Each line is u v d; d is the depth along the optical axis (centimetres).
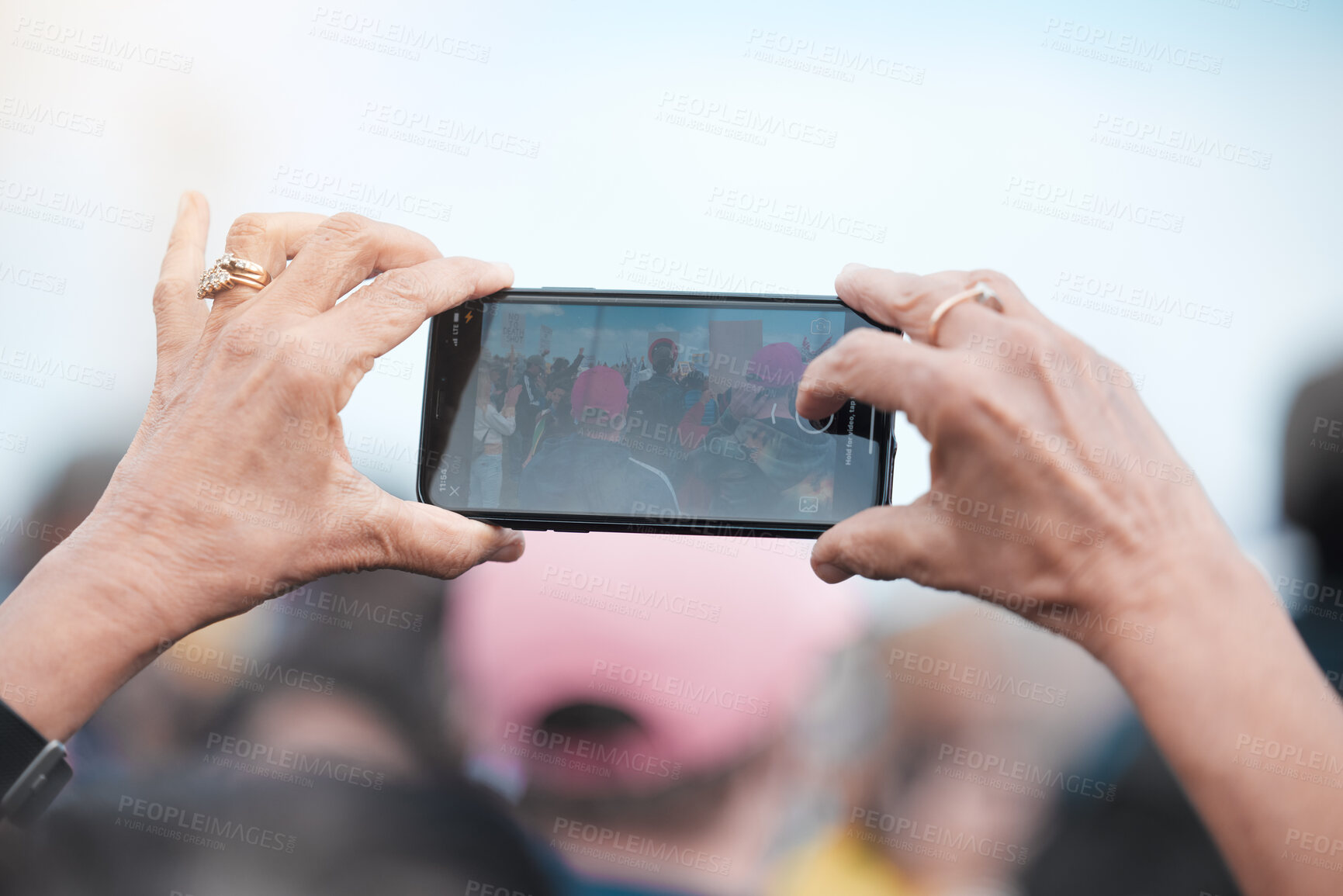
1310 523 171
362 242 126
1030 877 158
